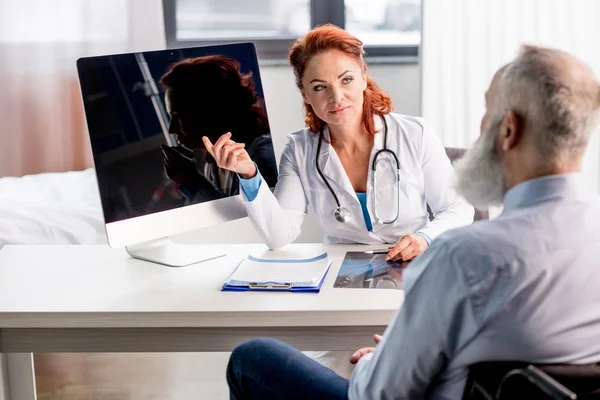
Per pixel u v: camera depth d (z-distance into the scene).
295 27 3.78
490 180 1.16
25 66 3.62
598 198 1.14
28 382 2.02
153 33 3.63
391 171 2.03
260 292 1.66
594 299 1.09
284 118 3.74
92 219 2.87
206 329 1.61
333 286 1.68
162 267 1.85
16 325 1.58
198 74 1.93
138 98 1.86
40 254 1.97
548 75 1.07
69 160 3.71
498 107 1.13
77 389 2.59
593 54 3.45
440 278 1.10
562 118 1.06
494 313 1.07
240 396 1.47
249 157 1.95
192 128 1.92
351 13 3.70
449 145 3.54
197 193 1.94
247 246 2.02
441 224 1.96
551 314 1.07
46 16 3.59
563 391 0.97
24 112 3.65
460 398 1.15
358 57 1.95
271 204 1.95
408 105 3.68
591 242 1.09
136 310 1.57
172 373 2.71
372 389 1.21
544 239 1.08
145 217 1.86
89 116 1.79
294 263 1.83
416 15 3.67
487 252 1.07
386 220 2.04
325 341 1.60
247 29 3.79
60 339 1.62
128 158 1.84
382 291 1.64
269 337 1.61
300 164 2.08
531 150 1.10
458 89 3.49
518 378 1.05
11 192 3.12
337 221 2.06
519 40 3.43
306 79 1.95
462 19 3.43
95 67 1.80
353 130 2.02
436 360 1.13
